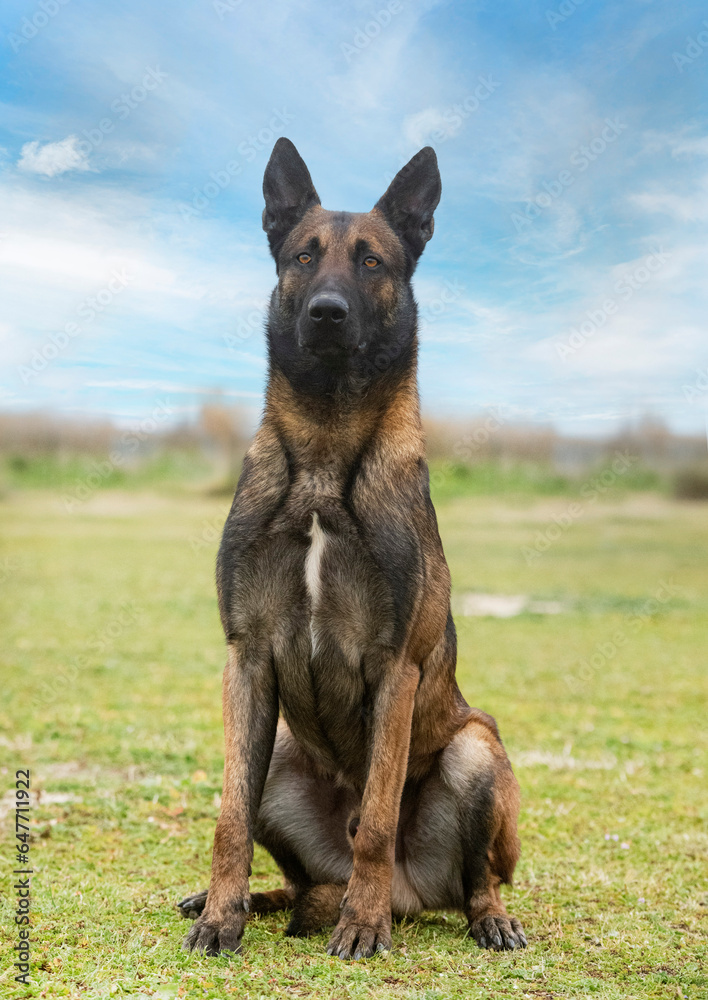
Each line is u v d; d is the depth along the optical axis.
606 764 6.58
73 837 4.61
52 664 9.77
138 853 4.42
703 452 28.11
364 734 3.76
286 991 2.89
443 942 3.53
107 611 13.25
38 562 17.77
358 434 3.67
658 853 4.67
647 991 3.03
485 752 3.82
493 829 3.75
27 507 25.75
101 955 3.11
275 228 4.24
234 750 3.53
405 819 3.93
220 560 3.68
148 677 9.34
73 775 5.79
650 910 3.88
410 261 4.21
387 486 3.62
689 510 27.69
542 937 3.58
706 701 8.99
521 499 28.08
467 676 9.89
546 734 7.51
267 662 3.68
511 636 12.22
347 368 3.67
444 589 3.84
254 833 3.93
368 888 3.39
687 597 15.48
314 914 3.57
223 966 3.08
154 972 2.99
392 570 3.53
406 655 3.59
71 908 3.59
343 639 3.60
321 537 3.57
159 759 6.24
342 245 3.91
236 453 27.66
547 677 9.95
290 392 3.74
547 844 4.82
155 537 21.80
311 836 3.96
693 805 5.58
